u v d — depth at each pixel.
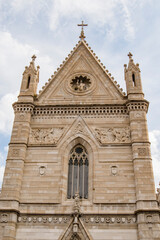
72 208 31.25
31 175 33.72
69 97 40.25
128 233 29.34
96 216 30.47
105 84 41.09
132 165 33.75
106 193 32.03
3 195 31.56
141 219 29.14
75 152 36.25
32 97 39.53
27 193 32.44
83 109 38.41
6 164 33.69
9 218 29.81
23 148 34.91
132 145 34.53
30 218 30.67
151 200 30.41
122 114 37.84
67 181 34.03
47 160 34.72
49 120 38.03
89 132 36.66
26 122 37.03
